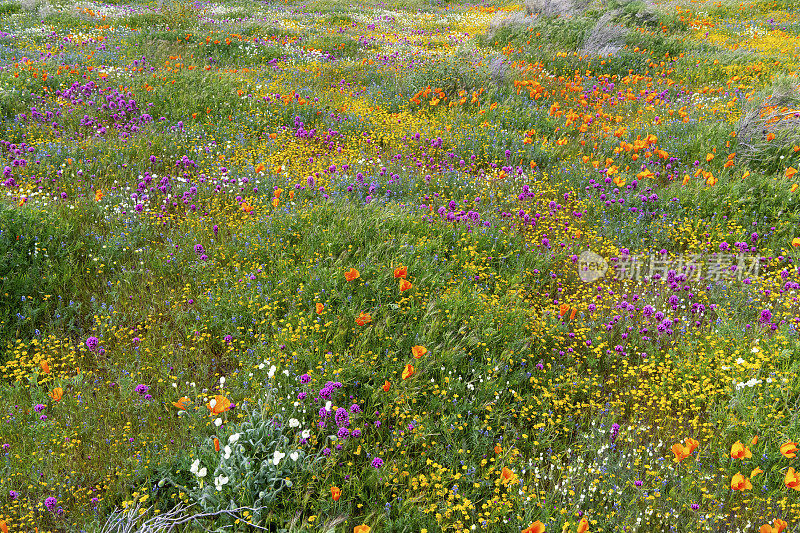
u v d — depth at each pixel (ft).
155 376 13.35
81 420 11.98
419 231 19.04
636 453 11.57
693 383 13.33
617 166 26.14
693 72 42.39
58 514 10.04
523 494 10.48
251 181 22.54
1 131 25.40
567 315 16.29
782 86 31.22
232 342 14.38
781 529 8.63
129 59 39.17
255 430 11.10
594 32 49.93
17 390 12.53
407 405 12.14
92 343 13.48
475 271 17.29
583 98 35.94
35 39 44.88
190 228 19.17
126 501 9.87
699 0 77.00
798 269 17.80
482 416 12.51
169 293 16.35
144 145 24.93
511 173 25.11
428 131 29.37
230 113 30.14
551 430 12.20
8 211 16.72
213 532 9.43
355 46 50.83
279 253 17.71
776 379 12.96
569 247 19.62
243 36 50.19
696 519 10.34
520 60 44.57
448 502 10.21
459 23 73.92
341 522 9.99
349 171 24.29
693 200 21.93
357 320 13.50
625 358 14.64
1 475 10.46
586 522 8.48
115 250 17.63
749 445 11.59
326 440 11.23
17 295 15.10
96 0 69.00
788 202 21.24
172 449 11.38
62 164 21.91
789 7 70.33
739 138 26.73
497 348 14.23
